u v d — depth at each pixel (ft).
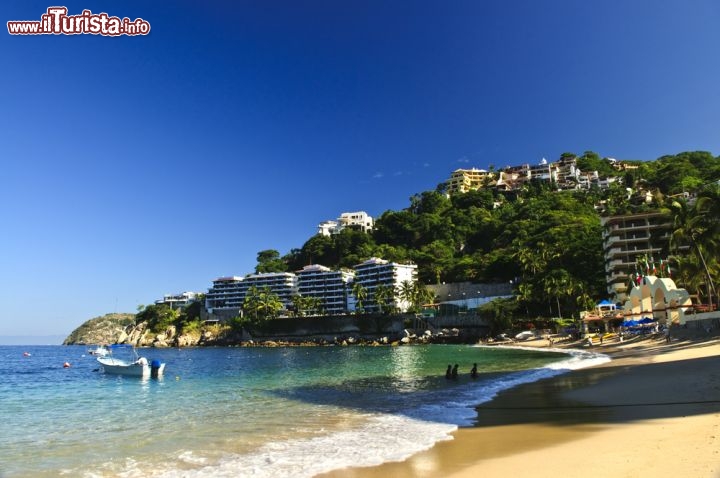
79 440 65.98
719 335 150.10
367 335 494.18
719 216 195.62
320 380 142.61
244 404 96.02
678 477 33.94
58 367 269.23
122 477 47.32
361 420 72.33
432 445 52.85
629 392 79.15
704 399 65.46
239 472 46.75
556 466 40.60
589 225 444.55
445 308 454.81
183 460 52.65
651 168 636.07
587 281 376.48
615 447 44.73
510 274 456.45
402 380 132.16
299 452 53.26
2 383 164.35
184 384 145.69
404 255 613.52
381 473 43.32
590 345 225.56
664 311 215.92
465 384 113.60
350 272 647.97
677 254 280.92
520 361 180.65
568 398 79.92
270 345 535.60
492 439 53.78
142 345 648.38
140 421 79.97
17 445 63.67
